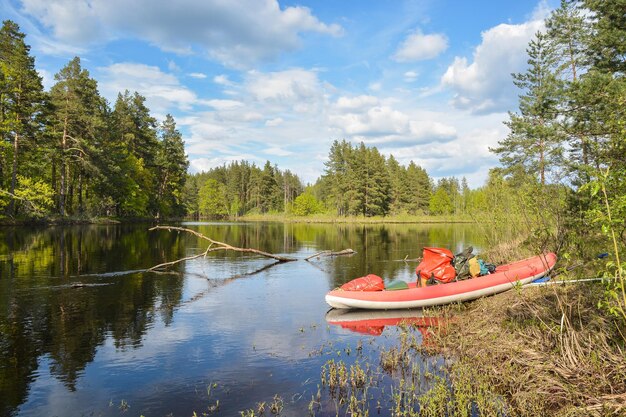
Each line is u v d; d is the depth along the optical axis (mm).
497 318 7074
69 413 4617
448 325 7734
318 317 8766
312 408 4641
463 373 5164
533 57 26031
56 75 35375
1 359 6234
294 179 104250
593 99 10117
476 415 4316
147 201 47688
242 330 7785
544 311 6348
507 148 27266
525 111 26078
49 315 8703
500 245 14211
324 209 83312
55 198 37938
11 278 12531
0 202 29094
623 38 11852
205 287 11930
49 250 18625
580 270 6984
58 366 5965
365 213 71500
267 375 5637
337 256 19406
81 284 11664
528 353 5207
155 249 21094
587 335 5211
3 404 4828
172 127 58031
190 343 7012
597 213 3971
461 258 9812
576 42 19062
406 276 13727
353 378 5320
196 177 116312
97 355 6410
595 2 12508
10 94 30312
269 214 90500
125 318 8562
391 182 76125
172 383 5395
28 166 34188
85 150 35719
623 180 3949
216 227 46250
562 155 12242
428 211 78625
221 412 4602
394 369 5727
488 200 15594
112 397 5004
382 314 8992
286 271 15008
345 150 75438
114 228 34281
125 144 45031
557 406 4184
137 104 48969
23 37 31859
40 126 33000
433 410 4285
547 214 8266
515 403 4441
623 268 3656
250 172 104250
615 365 4367
